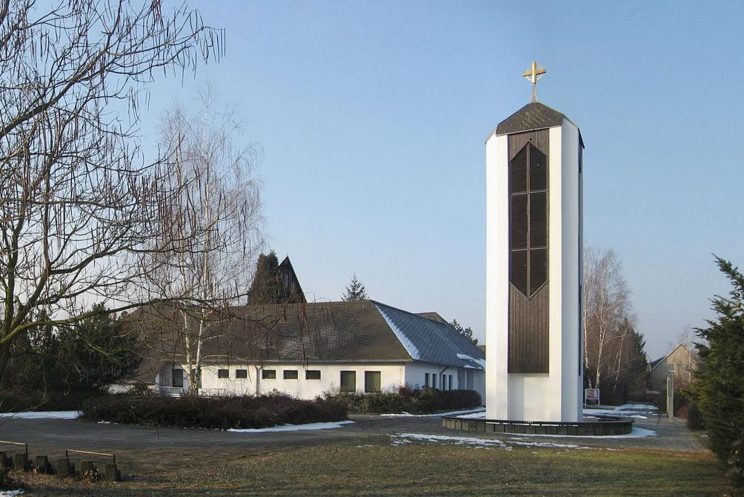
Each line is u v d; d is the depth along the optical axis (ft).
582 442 68.23
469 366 151.64
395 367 118.83
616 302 203.41
